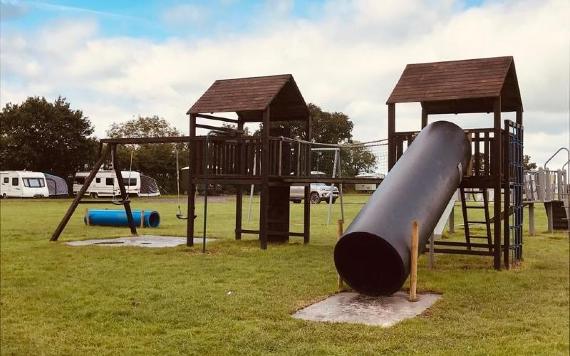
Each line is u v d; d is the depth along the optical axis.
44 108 52.88
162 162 57.56
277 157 13.60
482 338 6.05
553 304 7.61
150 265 10.50
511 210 11.46
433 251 10.59
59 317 7.05
